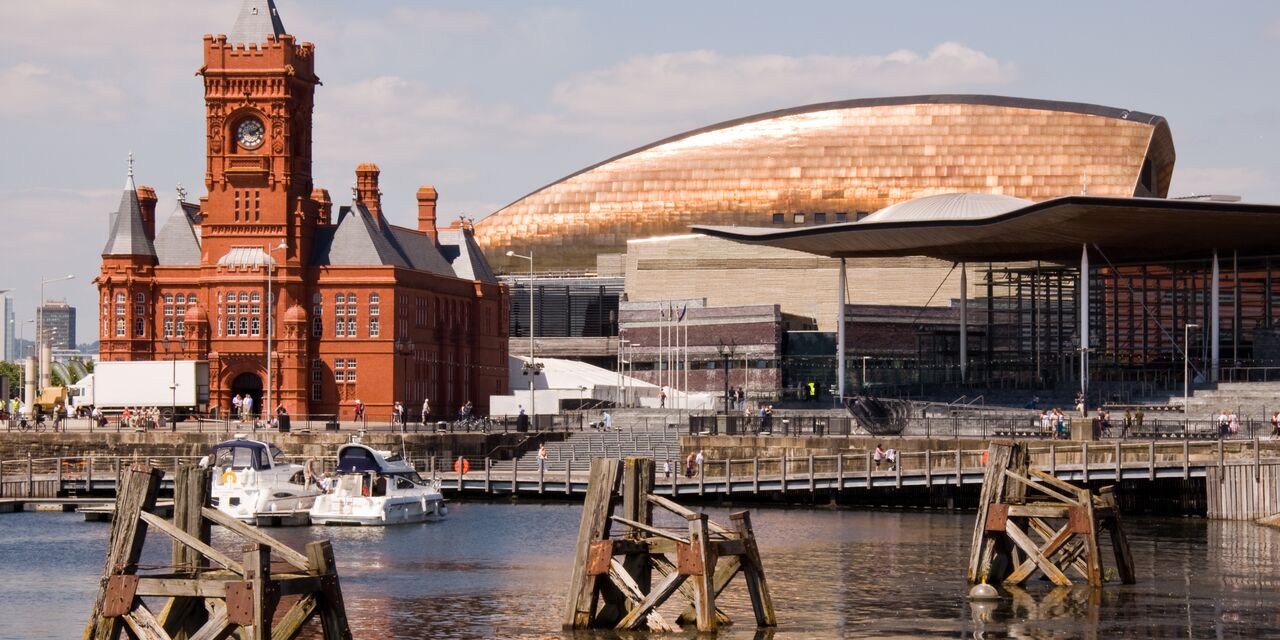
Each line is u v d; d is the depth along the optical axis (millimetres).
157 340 179125
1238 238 161625
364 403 174750
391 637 62594
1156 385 165000
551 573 82562
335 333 176125
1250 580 74562
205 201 177750
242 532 49969
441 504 115250
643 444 150000
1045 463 112750
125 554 48438
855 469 122625
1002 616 64812
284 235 175875
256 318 175000
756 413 162875
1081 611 65812
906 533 99000
